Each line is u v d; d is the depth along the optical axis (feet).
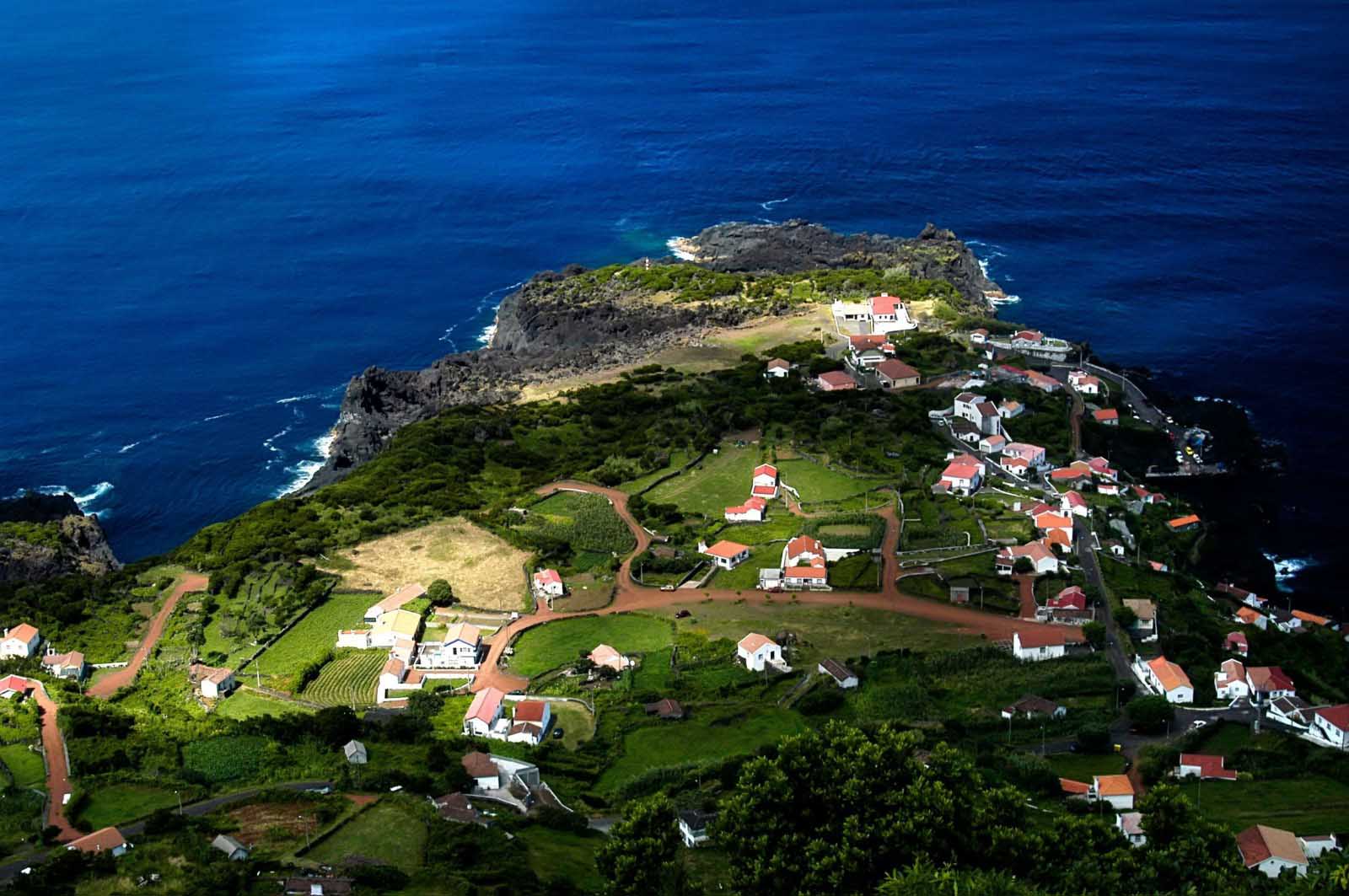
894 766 386.11
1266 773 491.72
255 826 439.63
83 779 484.74
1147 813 399.03
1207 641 600.80
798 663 585.63
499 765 486.79
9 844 439.63
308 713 546.26
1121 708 543.39
